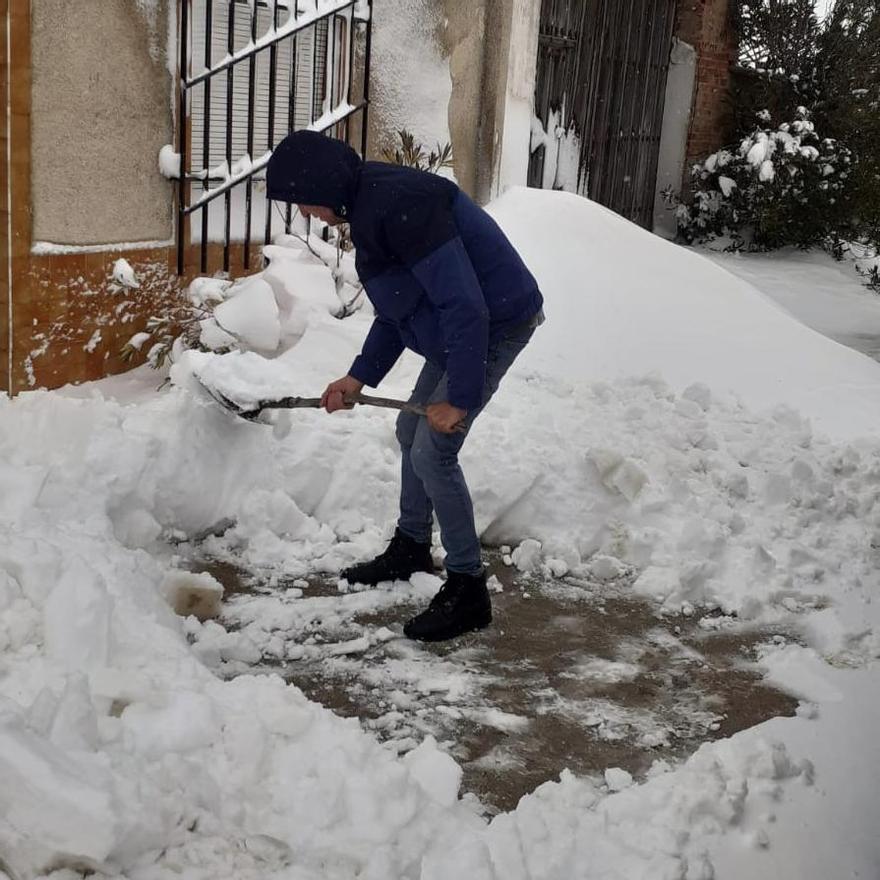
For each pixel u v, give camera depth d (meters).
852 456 5.29
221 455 4.47
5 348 5.31
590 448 4.82
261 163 6.38
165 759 2.55
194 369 4.35
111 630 3.04
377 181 3.33
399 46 7.81
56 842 2.25
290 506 4.45
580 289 7.20
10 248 5.18
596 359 6.55
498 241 3.56
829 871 2.68
